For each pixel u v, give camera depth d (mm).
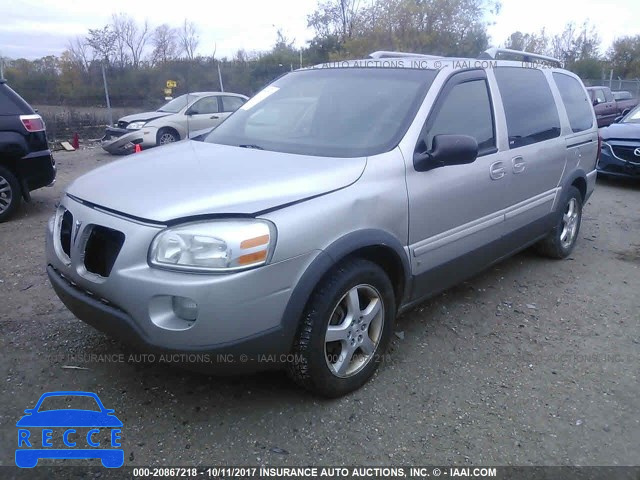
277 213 2797
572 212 5711
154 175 3162
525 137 4602
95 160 13219
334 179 3080
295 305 2846
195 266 2633
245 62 25812
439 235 3719
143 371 3477
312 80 4305
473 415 3158
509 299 4750
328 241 2947
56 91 20281
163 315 2674
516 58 5184
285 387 3357
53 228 3291
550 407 3254
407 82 3863
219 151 3607
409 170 3436
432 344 3930
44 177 7332
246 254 2656
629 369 3689
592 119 5961
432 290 3863
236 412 3115
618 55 48000
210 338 2654
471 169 3906
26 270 5160
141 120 14203
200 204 2738
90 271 2945
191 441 2887
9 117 6938
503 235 4434
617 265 5699
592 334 4172
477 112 4117
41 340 3826
